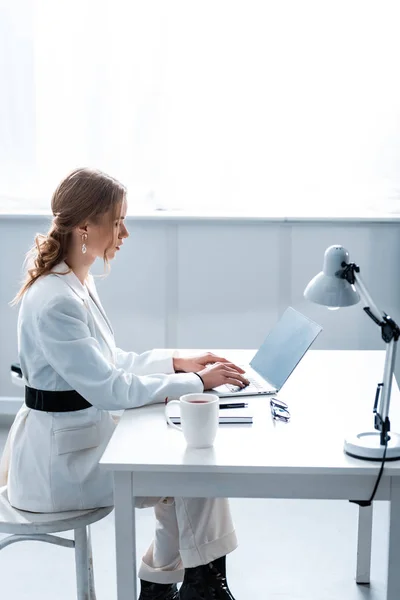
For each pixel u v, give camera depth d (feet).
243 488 5.29
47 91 11.60
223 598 6.33
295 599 7.74
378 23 11.24
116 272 12.10
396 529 5.26
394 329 5.17
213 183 11.75
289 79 11.43
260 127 11.56
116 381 6.29
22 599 7.79
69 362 6.27
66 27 11.42
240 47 11.37
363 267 11.85
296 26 11.30
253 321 12.12
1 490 6.93
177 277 12.06
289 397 6.61
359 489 5.22
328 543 8.90
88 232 6.68
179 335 12.23
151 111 11.57
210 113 11.55
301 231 11.82
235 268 11.98
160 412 6.24
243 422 5.96
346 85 11.41
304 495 5.26
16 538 6.35
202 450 5.43
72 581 8.13
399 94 11.37
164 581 7.06
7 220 11.99
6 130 11.75
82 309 6.47
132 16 11.34
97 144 11.69
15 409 12.54
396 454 5.21
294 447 5.47
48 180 11.87
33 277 6.71
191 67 11.44
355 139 11.53
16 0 11.39
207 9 11.30
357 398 6.57
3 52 11.55
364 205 11.68
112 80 11.51
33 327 6.46
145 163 11.73
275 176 11.69
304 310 12.03
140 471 5.30
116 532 5.40
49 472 6.45
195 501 6.25
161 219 11.66
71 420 6.56
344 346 12.07
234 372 6.75
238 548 8.77
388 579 5.32
